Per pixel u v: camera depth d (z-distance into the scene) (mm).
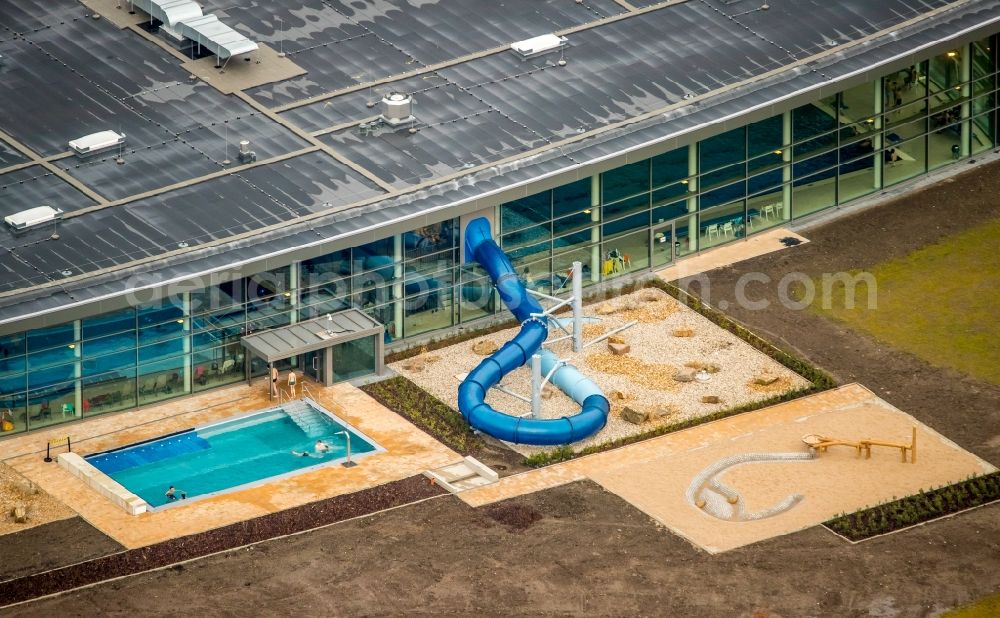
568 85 123000
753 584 93812
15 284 104188
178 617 91125
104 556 95500
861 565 95188
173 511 99312
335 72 123875
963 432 105938
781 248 123438
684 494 100750
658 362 112625
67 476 102188
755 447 104688
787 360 112125
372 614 91500
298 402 109375
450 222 113875
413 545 96500
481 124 119125
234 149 116312
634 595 93000
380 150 116562
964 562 95438
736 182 123125
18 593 92750
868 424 106625
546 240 117875
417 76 123688
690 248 123000
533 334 110812
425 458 104000
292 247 108125
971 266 121250
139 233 108750
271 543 96562
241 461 104438
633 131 118750
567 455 104000
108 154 115375
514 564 95188
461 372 112062
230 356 110562
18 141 116375
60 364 105938
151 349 108062
